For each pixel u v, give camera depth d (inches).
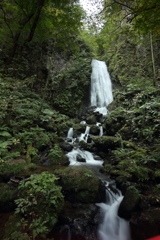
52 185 123.6
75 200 147.9
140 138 265.9
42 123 335.6
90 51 617.9
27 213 113.6
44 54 428.8
